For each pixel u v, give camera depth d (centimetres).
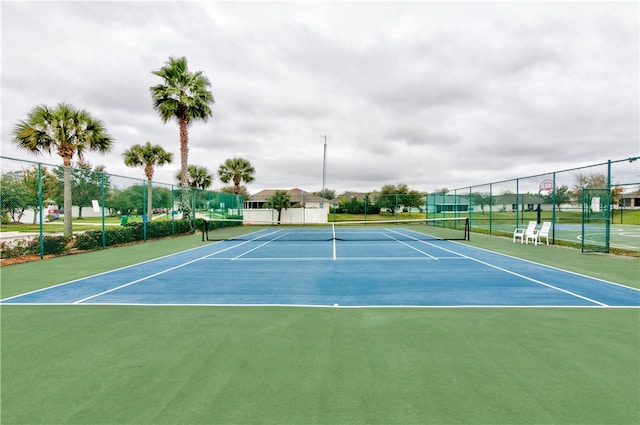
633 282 759
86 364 362
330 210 3894
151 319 511
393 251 1348
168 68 2319
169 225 2023
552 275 844
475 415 264
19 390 309
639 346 400
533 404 280
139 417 265
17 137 1417
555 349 392
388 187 5941
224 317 519
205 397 294
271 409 274
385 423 255
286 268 964
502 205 2136
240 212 3531
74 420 262
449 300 614
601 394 295
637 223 3225
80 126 1506
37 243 1168
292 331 456
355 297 639
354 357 372
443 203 3003
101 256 1226
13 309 568
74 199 1466
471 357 371
